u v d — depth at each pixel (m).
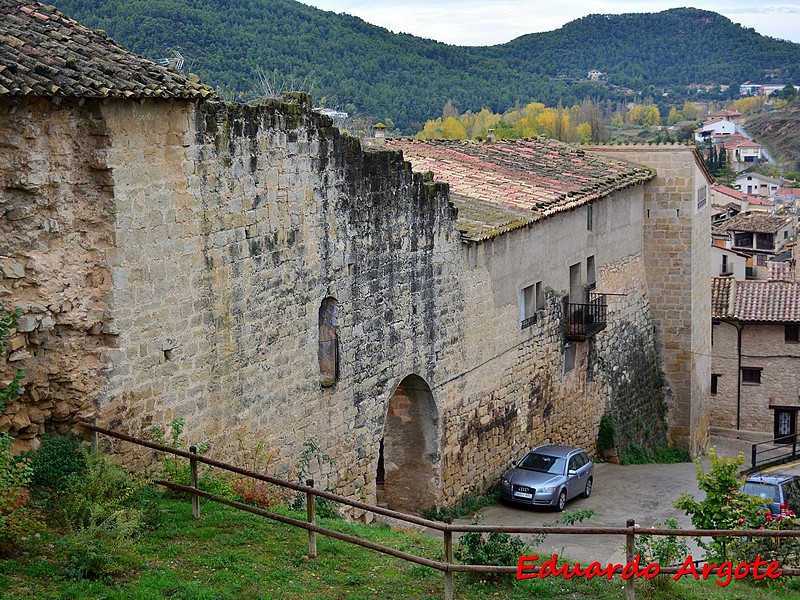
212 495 14.05
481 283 25.11
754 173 129.12
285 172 18.19
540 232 27.80
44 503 13.37
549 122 83.94
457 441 24.44
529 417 27.73
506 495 25.19
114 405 14.69
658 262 35.38
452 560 14.05
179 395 15.95
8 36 13.99
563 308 29.31
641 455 33.53
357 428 20.80
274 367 18.20
